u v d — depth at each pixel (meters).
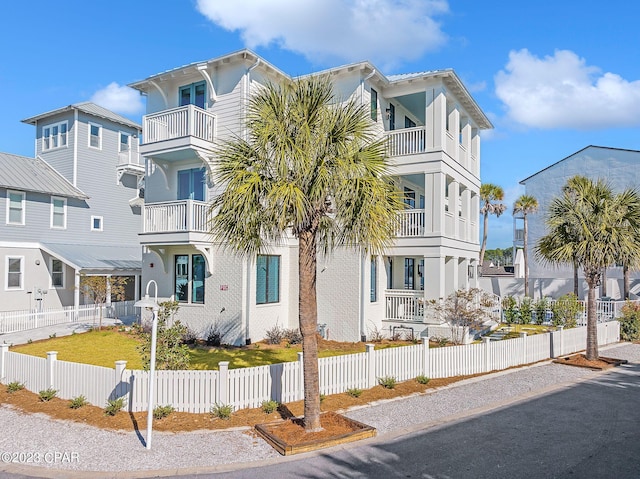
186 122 16.69
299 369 10.66
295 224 8.37
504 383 12.52
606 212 14.63
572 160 35.34
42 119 28.05
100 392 10.10
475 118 23.33
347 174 8.12
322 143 8.27
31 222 24.25
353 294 17.11
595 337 15.46
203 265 17.62
